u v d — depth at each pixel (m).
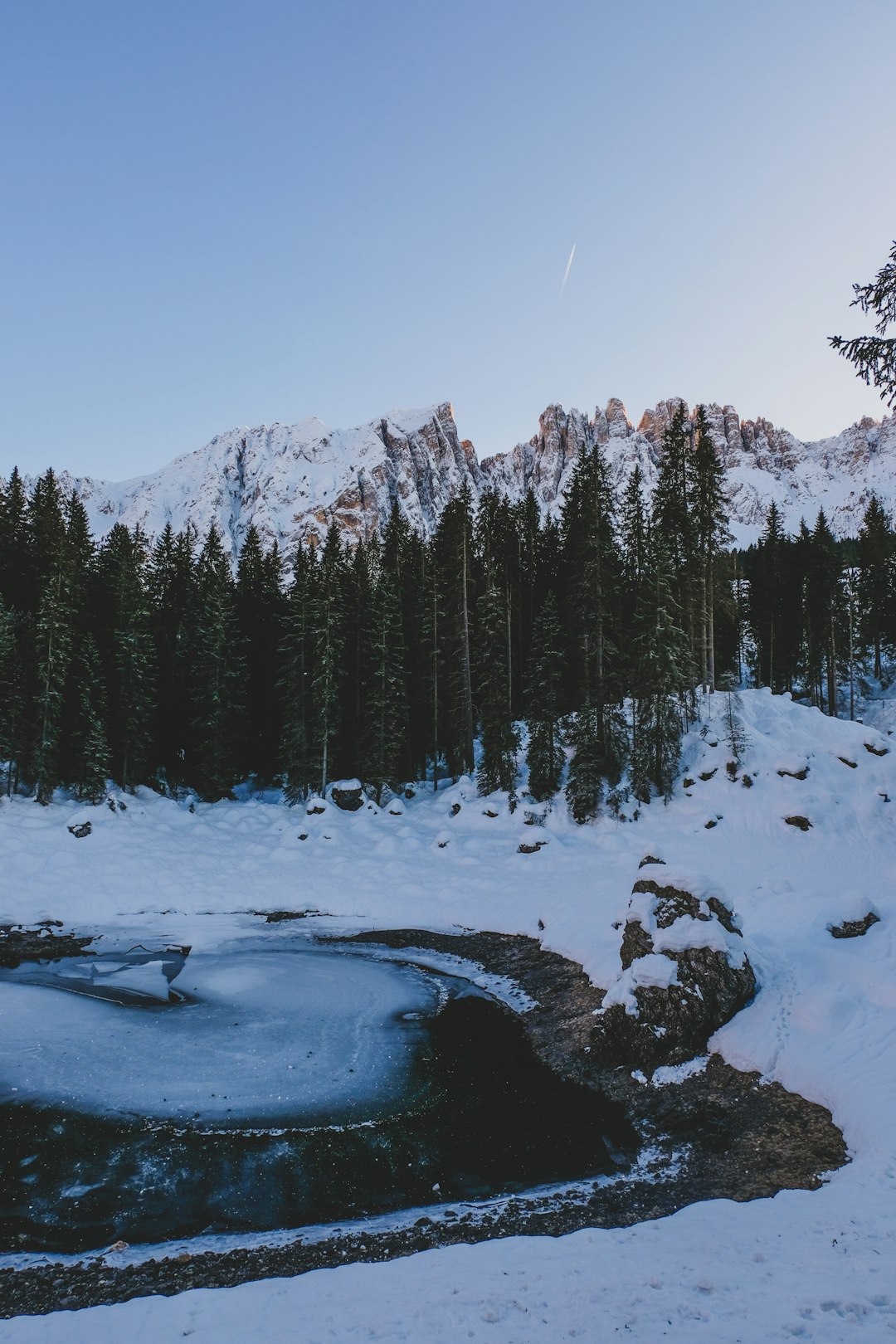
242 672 48.47
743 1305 6.64
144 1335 7.06
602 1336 6.23
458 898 31.61
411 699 51.09
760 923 22.36
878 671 67.44
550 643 42.38
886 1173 10.21
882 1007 15.59
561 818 37.62
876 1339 5.84
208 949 26.88
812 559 62.81
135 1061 16.81
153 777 45.59
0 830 34.84
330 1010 20.64
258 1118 14.16
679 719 40.84
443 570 48.91
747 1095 14.27
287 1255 9.65
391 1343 6.37
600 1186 11.63
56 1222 10.60
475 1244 9.34
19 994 21.34
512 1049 17.95
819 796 35.00
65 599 42.69
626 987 16.98
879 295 12.28
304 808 43.03
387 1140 13.33
